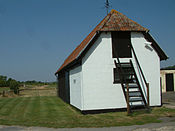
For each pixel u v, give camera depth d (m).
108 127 9.26
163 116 11.47
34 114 13.60
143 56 14.59
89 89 13.34
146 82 14.54
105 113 13.21
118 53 14.02
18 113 14.18
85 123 10.20
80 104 13.70
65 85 20.78
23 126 9.76
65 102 20.78
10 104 19.84
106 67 13.71
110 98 13.61
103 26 13.73
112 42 13.95
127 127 9.17
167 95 24.69
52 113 13.88
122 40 14.18
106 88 13.60
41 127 9.50
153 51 14.80
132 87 13.49
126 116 11.87
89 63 13.45
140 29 14.16
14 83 33.66
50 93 37.41
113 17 14.81
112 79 13.73
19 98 27.20
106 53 13.79
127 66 14.17
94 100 13.38
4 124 10.24
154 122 10.00
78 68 14.30
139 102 14.11
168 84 30.00
